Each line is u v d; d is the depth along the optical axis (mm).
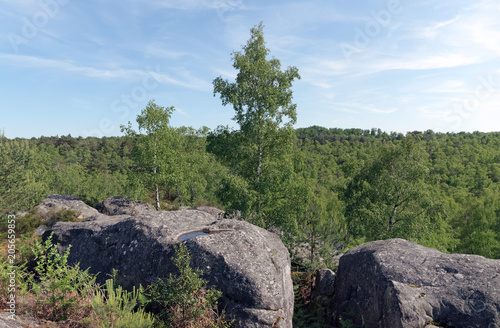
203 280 5984
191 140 31609
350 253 9328
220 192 15453
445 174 100500
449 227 40469
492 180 98375
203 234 7973
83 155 108000
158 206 23297
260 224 14227
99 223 9500
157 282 6219
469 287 6621
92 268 8156
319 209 14125
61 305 4953
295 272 12211
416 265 7488
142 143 22438
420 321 6270
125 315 5246
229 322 5922
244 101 16062
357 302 8156
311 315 9578
